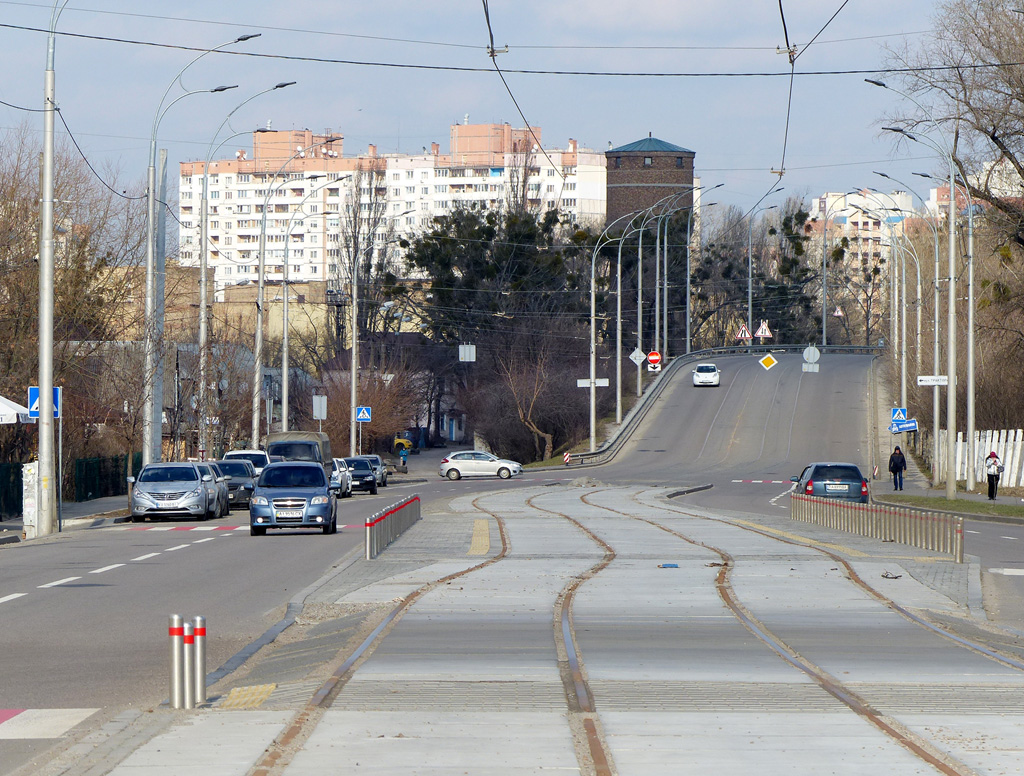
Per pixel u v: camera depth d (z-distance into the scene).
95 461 114.12
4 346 105.25
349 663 26.56
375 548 53.94
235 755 17.92
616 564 50.34
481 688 23.58
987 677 25.38
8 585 44.06
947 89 107.88
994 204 114.44
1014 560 57.88
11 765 18.23
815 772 16.98
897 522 62.38
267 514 69.88
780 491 129.12
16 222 107.25
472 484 148.62
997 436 133.50
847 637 31.69
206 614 36.66
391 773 16.86
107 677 26.16
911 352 182.25
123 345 113.19
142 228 120.19
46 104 70.38
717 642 30.56
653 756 17.89
